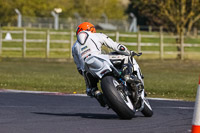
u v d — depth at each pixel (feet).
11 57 386.93
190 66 316.60
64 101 111.65
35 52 473.67
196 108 50.49
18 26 599.98
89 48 80.84
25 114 85.25
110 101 76.28
